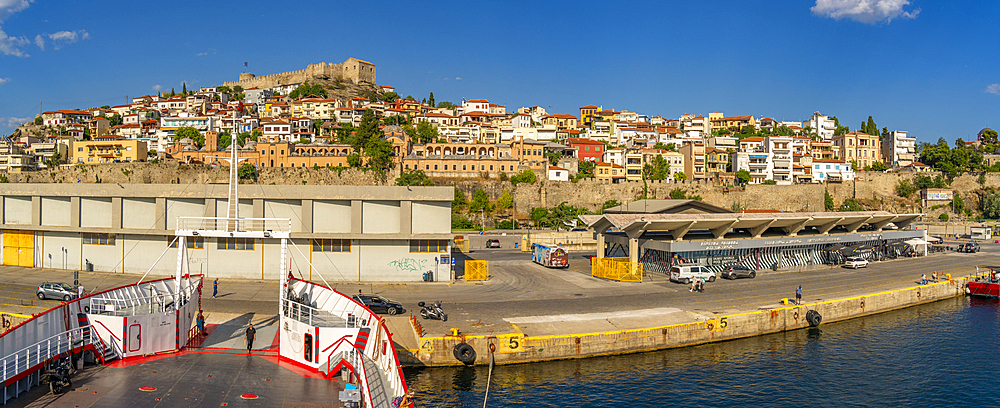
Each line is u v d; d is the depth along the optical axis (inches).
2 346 1170.0
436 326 1847.9
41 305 2017.7
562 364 1724.9
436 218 2608.3
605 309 2130.9
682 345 1913.1
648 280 2802.7
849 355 1876.2
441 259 2620.6
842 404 1509.6
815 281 2812.5
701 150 7736.2
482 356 1707.7
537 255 3420.3
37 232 2780.5
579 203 6530.5
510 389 1542.8
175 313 1515.7
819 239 3457.2
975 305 2625.5
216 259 2576.3
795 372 1717.5
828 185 7519.7
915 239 4010.8
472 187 6358.3
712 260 3100.4
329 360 1360.7
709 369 1723.7
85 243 2714.1
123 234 2655.0
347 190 2554.1
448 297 2298.2
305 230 2551.7
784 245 3331.7
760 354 1865.2
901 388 1619.1
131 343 1438.2
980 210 7445.9
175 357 1469.0
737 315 2027.6
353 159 6658.5
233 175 1804.9
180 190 2573.8
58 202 2773.1
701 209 3486.7
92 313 1471.5
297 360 1433.3
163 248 2610.7
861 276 2997.0
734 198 7007.9
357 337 1347.2
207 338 1646.2
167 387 1259.2
